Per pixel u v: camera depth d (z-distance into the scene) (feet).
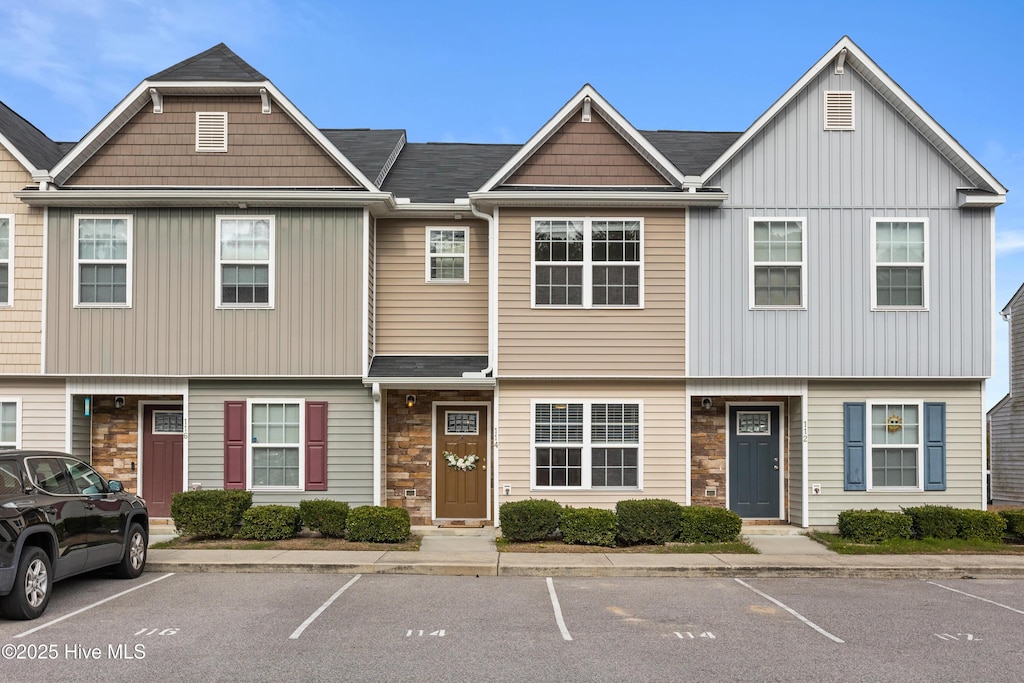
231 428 49.34
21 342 49.14
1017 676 24.53
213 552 42.42
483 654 26.37
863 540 46.01
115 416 52.85
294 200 48.70
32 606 29.99
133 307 49.29
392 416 52.80
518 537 45.16
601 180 50.08
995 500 97.50
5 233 49.52
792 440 51.52
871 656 26.48
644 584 37.65
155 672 24.26
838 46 49.39
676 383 49.65
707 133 61.52
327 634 28.60
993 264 50.11
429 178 56.49
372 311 51.57
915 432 50.34
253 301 49.44
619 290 49.49
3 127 50.39
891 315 49.75
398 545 44.57
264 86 49.14
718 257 49.67
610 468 49.39
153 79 49.16
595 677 24.18
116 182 49.70
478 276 52.85
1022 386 92.89
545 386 49.47
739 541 45.98
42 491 31.76
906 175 50.19
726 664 25.48
